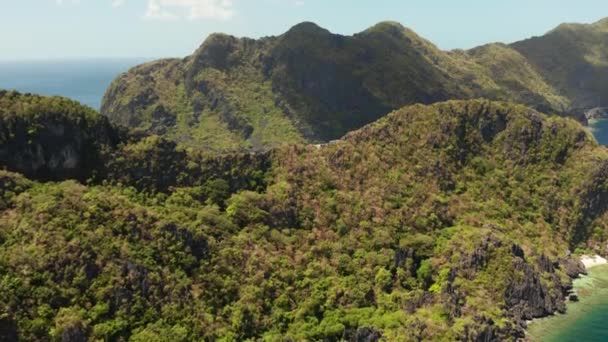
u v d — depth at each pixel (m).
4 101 129.25
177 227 119.44
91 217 112.50
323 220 143.62
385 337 109.75
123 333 98.44
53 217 109.00
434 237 146.88
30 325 92.50
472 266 133.75
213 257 119.94
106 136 139.62
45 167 128.75
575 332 124.50
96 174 133.75
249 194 141.25
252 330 109.31
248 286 117.00
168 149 144.50
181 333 101.06
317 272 127.19
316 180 154.38
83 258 104.00
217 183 143.00
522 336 121.88
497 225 158.75
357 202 151.25
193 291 111.31
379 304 122.38
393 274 131.88
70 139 132.62
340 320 114.19
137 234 114.50
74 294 99.62
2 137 123.75
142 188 135.25
